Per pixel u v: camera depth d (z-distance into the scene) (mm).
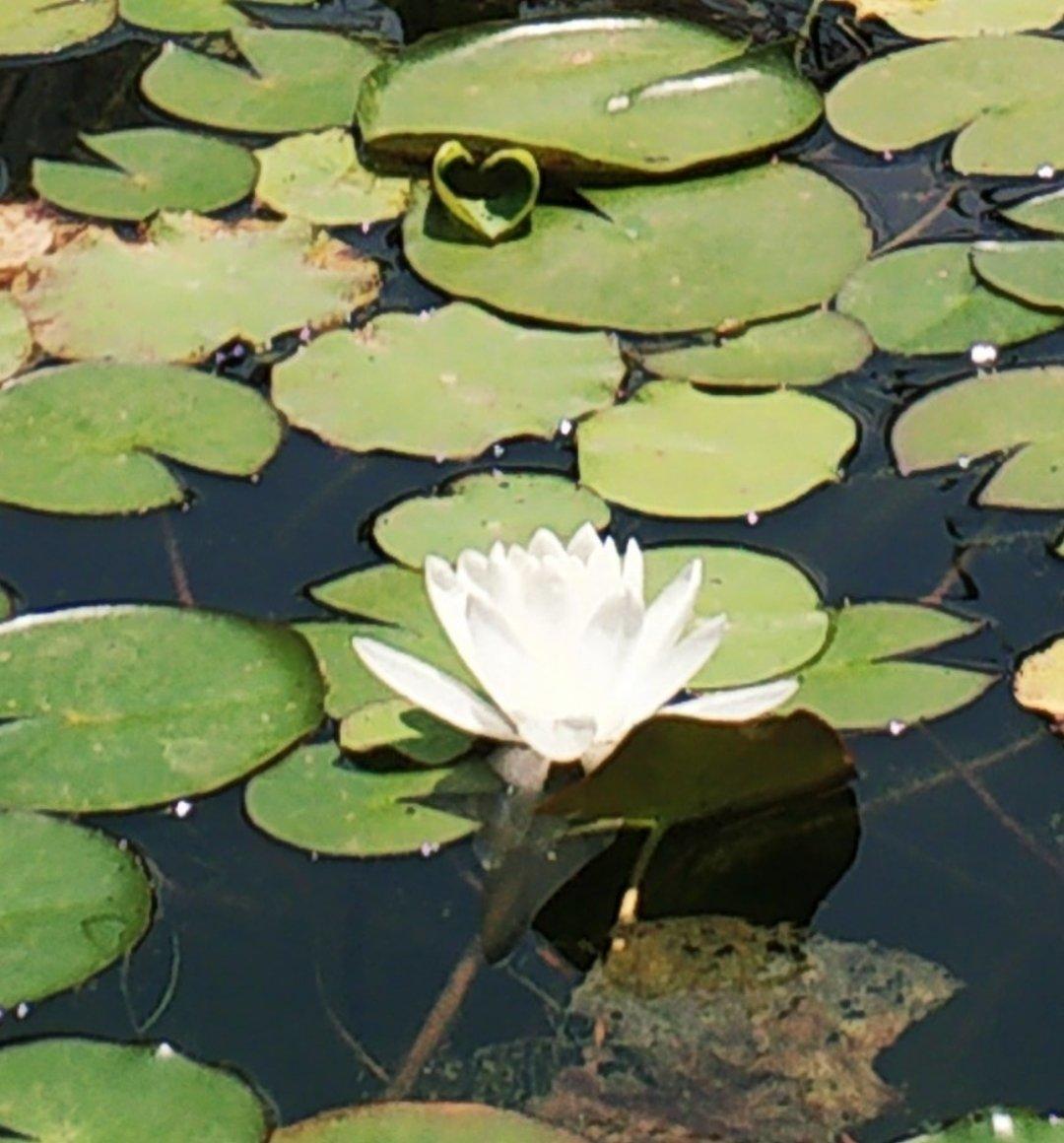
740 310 3670
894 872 2600
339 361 3506
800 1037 2379
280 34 4527
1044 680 2844
